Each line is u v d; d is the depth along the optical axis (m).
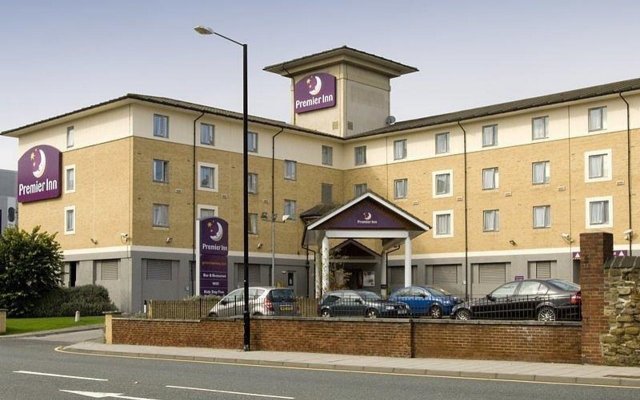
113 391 14.91
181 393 14.59
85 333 38.62
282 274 59.66
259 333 25.28
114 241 51.78
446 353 21.41
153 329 28.41
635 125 48.75
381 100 68.62
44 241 50.38
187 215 53.97
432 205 58.56
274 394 14.45
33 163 58.41
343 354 23.16
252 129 58.69
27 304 48.88
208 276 37.00
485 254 55.25
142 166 51.78
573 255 50.84
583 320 19.27
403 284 59.78
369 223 44.94
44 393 14.61
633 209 48.44
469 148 56.78
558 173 52.03
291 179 60.97
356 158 64.12
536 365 19.28
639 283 18.67
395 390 15.17
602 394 14.52
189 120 54.72
